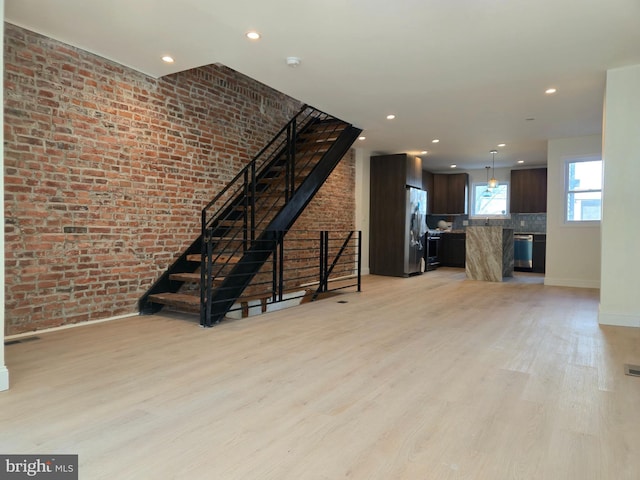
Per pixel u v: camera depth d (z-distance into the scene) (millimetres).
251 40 3270
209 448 1721
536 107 4953
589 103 4777
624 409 2115
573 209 6609
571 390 2359
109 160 3758
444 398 2242
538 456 1673
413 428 1903
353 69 3838
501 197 9867
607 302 3977
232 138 5051
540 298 5422
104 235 3758
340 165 7336
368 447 1735
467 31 3064
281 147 5809
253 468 1578
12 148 3119
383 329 3730
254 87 5375
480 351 3088
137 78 3959
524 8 2719
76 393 2264
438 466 1599
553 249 6707
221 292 3992
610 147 3902
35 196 3268
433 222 10711
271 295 4535
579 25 2947
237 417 2004
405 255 7754
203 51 3510
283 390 2338
